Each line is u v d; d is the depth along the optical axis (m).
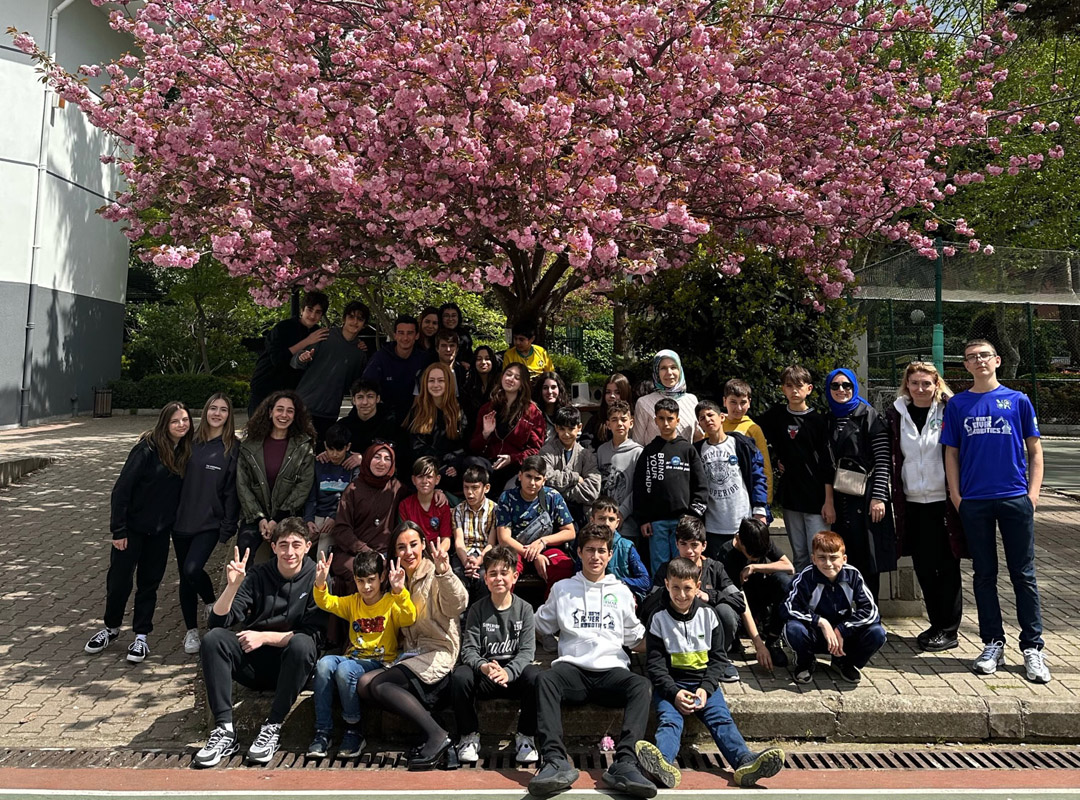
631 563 5.21
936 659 5.16
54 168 17.39
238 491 5.65
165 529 5.61
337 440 5.77
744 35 7.40
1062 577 7.04
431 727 4.22
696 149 7.06
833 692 4.65
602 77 6.40
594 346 25.83
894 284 9.26
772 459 6.53
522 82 5.82
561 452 5.82
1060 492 11.33
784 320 8.04
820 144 7.86
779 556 5.37
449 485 6.03
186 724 4.65
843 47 7.87
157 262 6.01
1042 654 5.11
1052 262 9.38
